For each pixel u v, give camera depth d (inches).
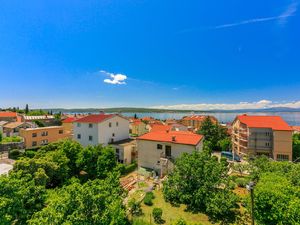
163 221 780.0
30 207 620.1
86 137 1851.6
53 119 3710.6
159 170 1403.8
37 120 3373.5
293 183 754.8
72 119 3253.0
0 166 1191.6
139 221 753.6
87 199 493.7
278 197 579.8
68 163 1226.0
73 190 505.7
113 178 811.4
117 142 1868.8
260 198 598.9
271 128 2006.6
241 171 1331.2
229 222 768.3
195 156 1002.7
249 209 725.9
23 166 911.0
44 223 433.4
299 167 851.4
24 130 2117.4
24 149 2031.3
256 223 650.8
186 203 926.4
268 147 2020.2
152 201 948.0
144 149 1472.7
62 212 466.3
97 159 1247.5
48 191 762.8
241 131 2197.3
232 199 803.4
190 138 1422.2
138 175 1368.1
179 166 976.3
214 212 789.9
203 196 863.1
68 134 2561.5
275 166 981.8
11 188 561.9
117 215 537.3
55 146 1370.6
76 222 457.1
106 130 1859.0
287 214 551.2
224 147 2493.8
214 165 941.2
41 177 852.6
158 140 1412.4
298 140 2103.8
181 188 934.4
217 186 915.4
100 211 498.9
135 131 3454.7
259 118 2231.8
